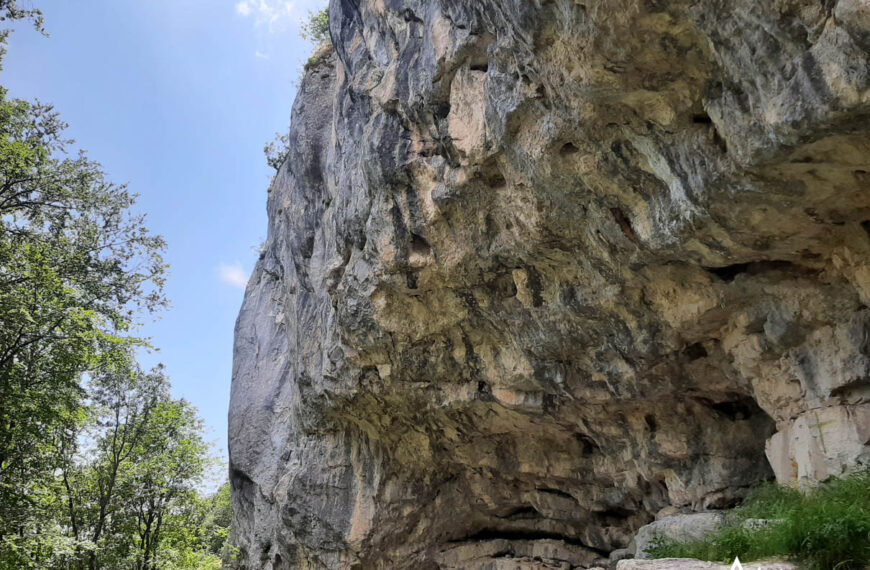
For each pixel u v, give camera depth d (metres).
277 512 18.81
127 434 24.03
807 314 7.93
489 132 8.46
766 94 5.52
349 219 12.69
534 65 7.20
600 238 8.50
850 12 4.56
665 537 8.84
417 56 10.20
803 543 5.64
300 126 18.53
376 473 15.75
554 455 13.98
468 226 10.12
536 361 11.25
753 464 10.48
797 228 6.96
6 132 17.48
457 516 16.19
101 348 16.81
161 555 24.08
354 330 13.05
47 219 18.16
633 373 10.27
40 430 16.41
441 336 12.41
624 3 5.75
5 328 15.41
